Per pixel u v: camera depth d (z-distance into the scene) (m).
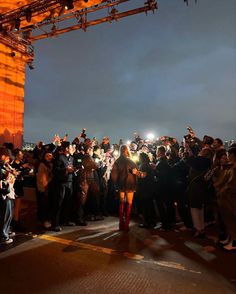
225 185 4.91
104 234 6.01
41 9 9.44
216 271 4.14
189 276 3.97
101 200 7.81
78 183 6.91
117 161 6.43
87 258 4.62
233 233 4.83
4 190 5.21
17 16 10.00
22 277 3.93
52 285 3.70
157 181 6.57
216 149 6.38
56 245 5.25
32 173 8.02
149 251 4.97
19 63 13.69
